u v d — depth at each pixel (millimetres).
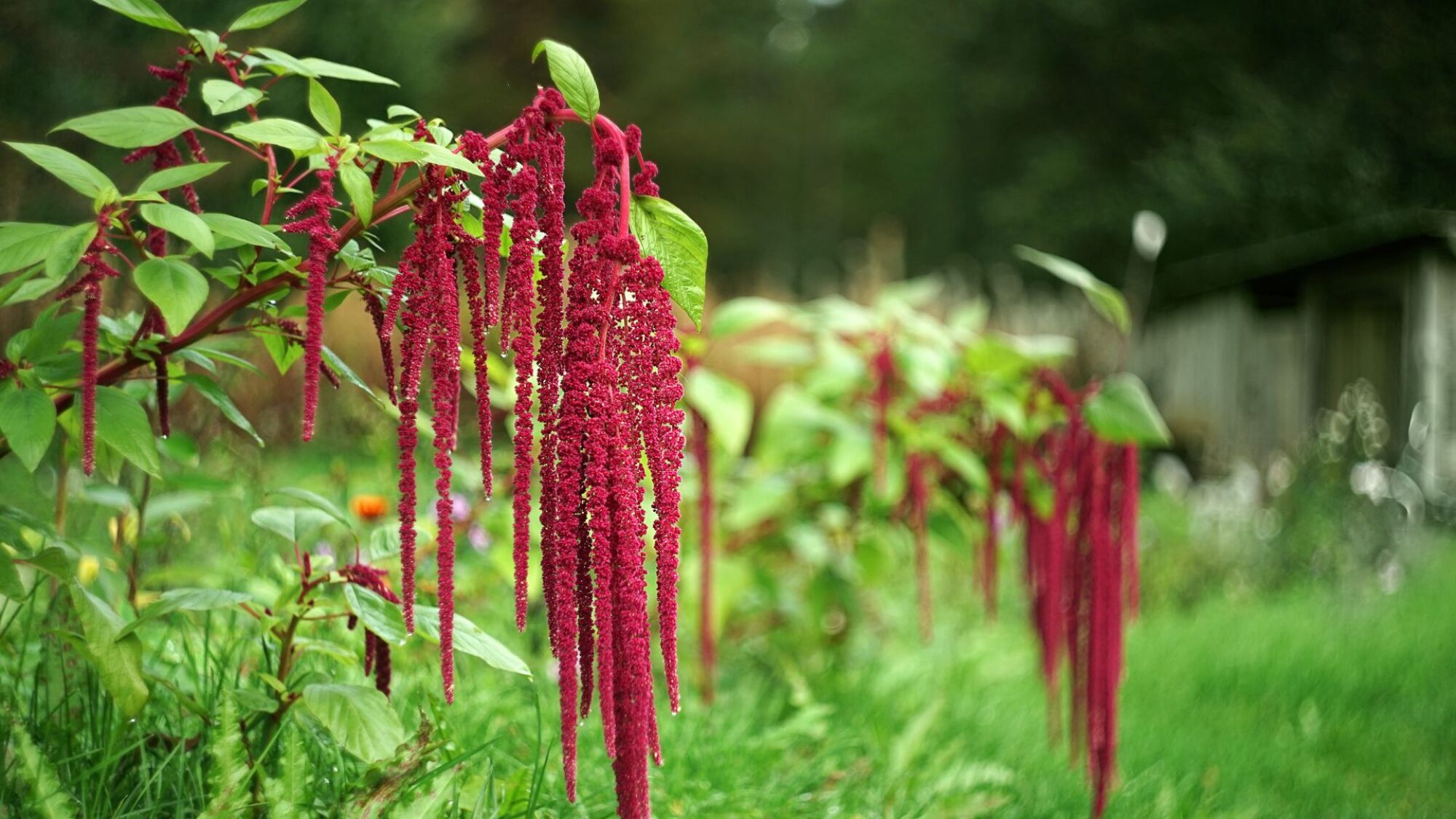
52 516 2871
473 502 3668
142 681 1745
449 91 19203
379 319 1777
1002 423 3676
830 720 3682
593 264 1451
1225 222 20953
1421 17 21938
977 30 24281
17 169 5234
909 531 4223
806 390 3785
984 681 4848
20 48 7629
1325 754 4801
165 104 1810
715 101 33938
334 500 3629
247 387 6109
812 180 34562
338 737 1754
